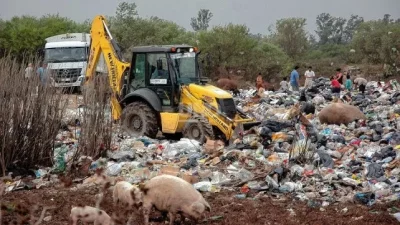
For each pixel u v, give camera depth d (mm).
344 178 18891
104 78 23516
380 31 83750
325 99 40438
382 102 37531
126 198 14109
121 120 26891
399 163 20250
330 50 110625
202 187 17906
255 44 73250
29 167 19766
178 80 26422
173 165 20375
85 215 12953
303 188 18062
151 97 26406
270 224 14641
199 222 14414
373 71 77375
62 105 20766
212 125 25438
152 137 26438
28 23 70125
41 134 19906
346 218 15344
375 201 16875
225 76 65812
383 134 25844
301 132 21531
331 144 23875
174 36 71688
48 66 21172
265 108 35594
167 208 13766
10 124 19375
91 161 19906
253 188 18016
